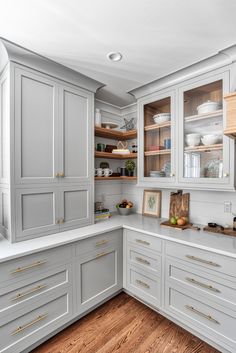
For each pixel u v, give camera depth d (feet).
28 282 4.67
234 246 4.82
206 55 5.21
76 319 5.82
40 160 5.48
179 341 5.16
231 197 6.17
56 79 5.79
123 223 7.09
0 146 5.70
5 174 5.33
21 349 4.56
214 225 6.22
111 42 4.67
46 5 3.62
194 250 5.10
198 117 5.87
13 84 4.92
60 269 5.28
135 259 6.62
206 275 4.90
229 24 4.11
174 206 7.40
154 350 4.91
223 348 4.75
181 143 6.15
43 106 5.52
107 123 7.82
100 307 6.47
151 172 7.13
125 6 3.66
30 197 5.31
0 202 5.76
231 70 5.09
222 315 4.64
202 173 5.90
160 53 5.11
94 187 7.61
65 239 5.37
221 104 5.53
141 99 7.26
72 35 4.40
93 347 5.00
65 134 6.06
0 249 4.62
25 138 5.17
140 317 6.03
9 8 3.68
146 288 6.31
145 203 8.52
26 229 5.24
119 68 5.82
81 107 6.49
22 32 4.29
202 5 3.64
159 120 6.84
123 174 8.35
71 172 6.24
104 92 7.51
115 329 5.57
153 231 6.12
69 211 6.22
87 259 5.93
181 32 4.35
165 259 5.74
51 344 5.07
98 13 3.82
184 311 5.35
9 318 4.37
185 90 6.02
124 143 9.17
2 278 4.26
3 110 5.45
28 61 5.12
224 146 5.28
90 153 6.81
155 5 3.65
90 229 6.33
